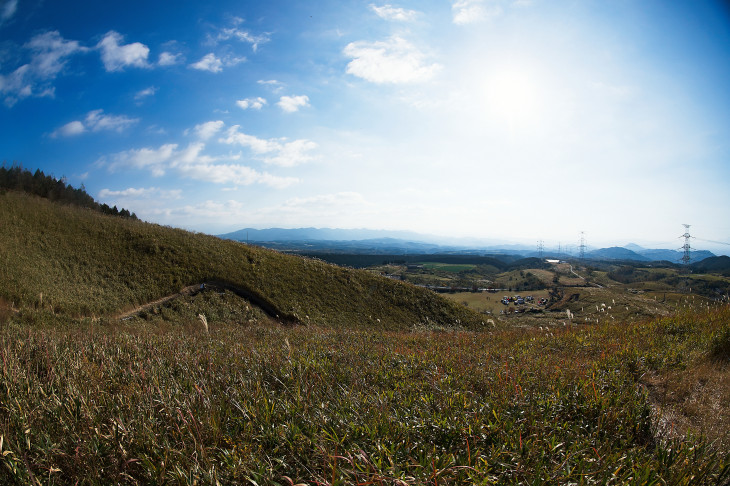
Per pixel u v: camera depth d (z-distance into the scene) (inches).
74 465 108.7
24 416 129.4
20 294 621.6
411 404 155.2
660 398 179.9
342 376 199.5
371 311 1116.5
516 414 139.9
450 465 104.3
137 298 811.4
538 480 97.4
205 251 1094.4
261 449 117.0
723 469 106.5
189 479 98.8
